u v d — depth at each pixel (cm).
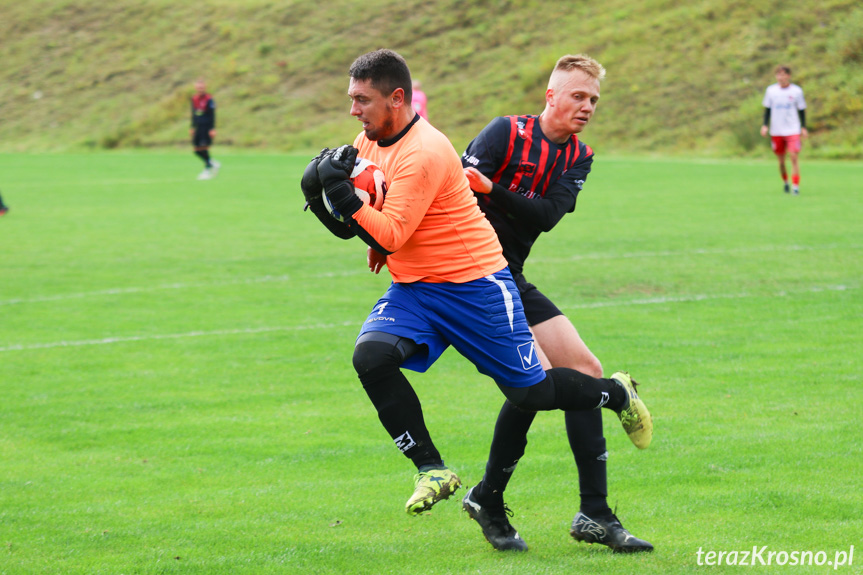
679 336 2606
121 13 15962
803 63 10138
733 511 1423
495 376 1281
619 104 10650
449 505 1529
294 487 1595
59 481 1622
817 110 9538
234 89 13325
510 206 1400
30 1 16738
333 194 1176
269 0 15188
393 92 1228
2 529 1398
